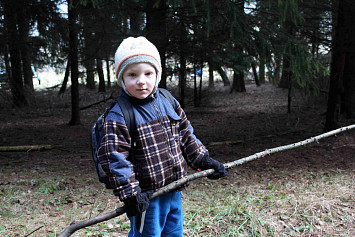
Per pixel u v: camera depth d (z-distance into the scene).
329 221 3.30
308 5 7.81
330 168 5.32
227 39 6.97
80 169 5.70
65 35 8.91
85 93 19.11
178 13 6.60
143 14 7.61
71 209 3.84
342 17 6.83
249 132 8.98
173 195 1.98
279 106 13.76
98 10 7.11
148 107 1.83
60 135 9.07
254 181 4.85
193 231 3.09
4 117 12.78
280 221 3.31
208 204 3.78
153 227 1.91
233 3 5.42
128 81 1.75
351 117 8.80
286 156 6.14
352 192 4.07
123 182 1.65
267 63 6.00
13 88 13.89
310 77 6.12
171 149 1.87
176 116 1.92
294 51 5.79
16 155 6.77
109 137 1.69
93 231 3.21
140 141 1.77
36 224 3.40
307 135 7.90
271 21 6.12
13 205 3.92
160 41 6.84
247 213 3.45
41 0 8.27
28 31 9.48
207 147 7.29
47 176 5.22
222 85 22.41
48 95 17.62
